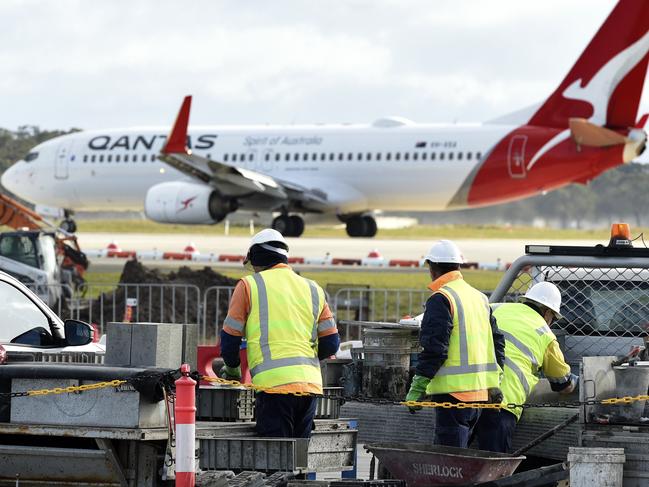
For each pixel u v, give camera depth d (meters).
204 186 143.38
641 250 37.75
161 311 74.62
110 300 87.06
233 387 33.50
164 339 31.06
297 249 171.50
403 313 90.50
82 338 36.72
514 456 30.05
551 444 35.12
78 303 80.88
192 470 28.45
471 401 32.94
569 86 134.75
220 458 30.66
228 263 148.88
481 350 33.22
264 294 32.56
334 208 146.62
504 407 32.12
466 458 28.61
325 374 42.66
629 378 31.38
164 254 154.00
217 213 145.12
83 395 29.16
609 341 39.44
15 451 29.45
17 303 37.53
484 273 131.50
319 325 33.06
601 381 31.17
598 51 133.25
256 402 32.75
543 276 40.19
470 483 28.78
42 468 29.58
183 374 28.61
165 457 29.12
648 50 131.50
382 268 138.88
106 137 156.50
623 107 132.88
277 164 147.88
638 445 29.48
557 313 36.28
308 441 30.80
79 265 102.50
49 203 160.25
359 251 167.62
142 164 153.50
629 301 39.66
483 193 139.88
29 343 37.16
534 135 135.50
